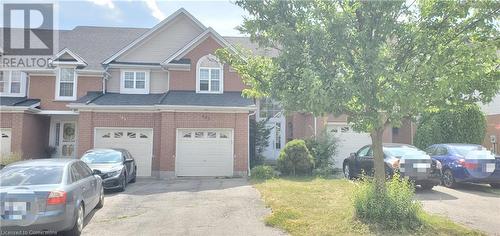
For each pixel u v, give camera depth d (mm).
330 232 8312
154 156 20562
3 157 19250
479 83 7992
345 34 7504
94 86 23328
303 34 7770
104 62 23016
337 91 7371
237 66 9242
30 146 22359
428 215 9625
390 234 8133
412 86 7297
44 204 7773
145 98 22281
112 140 20594
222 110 20266
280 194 12602
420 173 13672
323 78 7531
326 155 20062
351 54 7801
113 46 25922
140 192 14453
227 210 10805
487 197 13016
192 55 22766
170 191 14445
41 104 23203
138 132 20719
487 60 7547
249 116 21828
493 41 7590
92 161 15422
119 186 14508
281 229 8836
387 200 8773
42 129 23906
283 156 18891
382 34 7680
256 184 15539
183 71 22750
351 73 7719
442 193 13773
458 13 7684
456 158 14930
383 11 7547
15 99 23031
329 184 14867
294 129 26219
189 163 20188
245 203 11688
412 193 9172
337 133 23625
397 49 8008
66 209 8031
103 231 8969
